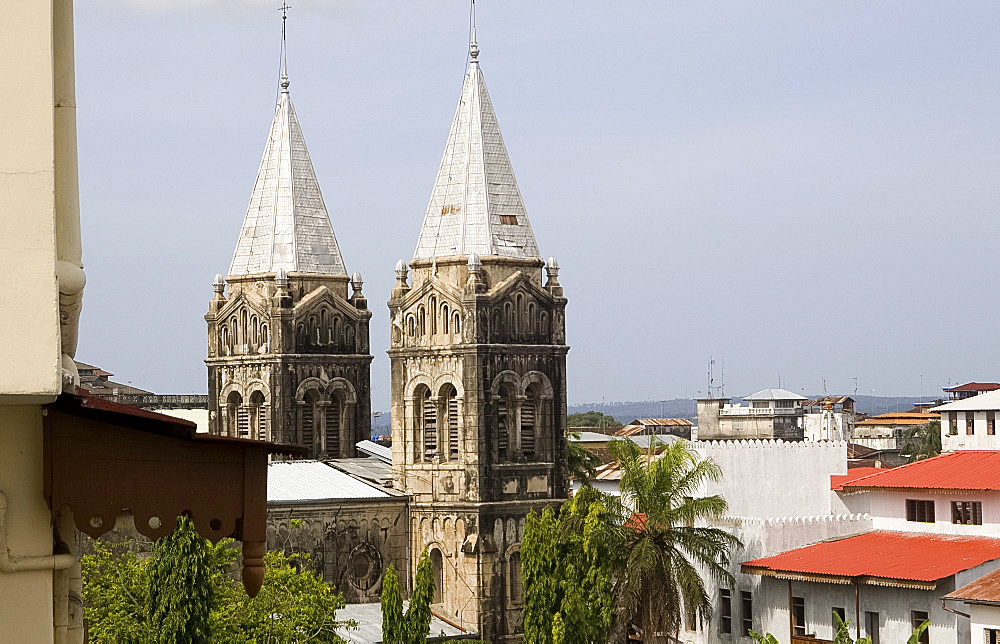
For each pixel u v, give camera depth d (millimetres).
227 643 82250
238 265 140125
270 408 135375
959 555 99188
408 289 131250
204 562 78062
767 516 117250
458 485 125312
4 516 15680
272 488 125062
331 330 138375
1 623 15602
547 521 100062
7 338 12492
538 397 128875
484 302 125312
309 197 141000
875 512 112062
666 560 101812
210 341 140500
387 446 147000
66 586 19812
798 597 104188
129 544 98250
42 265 12586
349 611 121438
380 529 126688
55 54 16312
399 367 130000
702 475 106312
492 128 131750
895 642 97062
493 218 128750
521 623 125688
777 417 167125
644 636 103125
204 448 16875
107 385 191500
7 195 12516
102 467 16359
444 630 122750
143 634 77750
